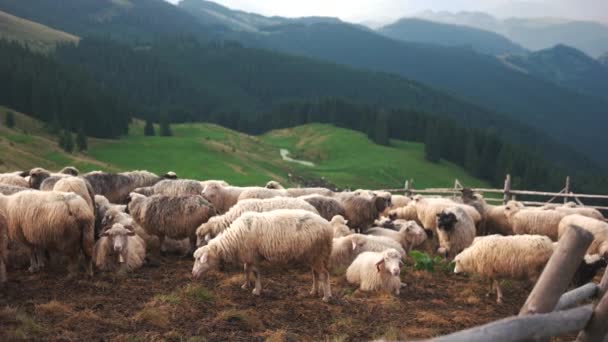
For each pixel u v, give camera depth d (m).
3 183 13.26
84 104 125.88
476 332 3.60
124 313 7.48
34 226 8.78
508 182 23.72
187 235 11.45
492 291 9.81
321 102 183.50
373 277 9.70
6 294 7.94
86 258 9.20
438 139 126.94
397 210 17.89
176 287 8.88
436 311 8.64
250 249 8.52
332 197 16.00
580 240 4.05
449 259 12.80
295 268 10.76
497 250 9.21
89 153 105.19
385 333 7.27
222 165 102.44
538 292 4.20
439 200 16.42
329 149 136.62
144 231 11.99
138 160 103.75
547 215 14.62
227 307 8.05
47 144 98.75
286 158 131.50
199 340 6.65
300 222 8.45
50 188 13.80
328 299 8.66
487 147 124.19
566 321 4.12
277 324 7.55
